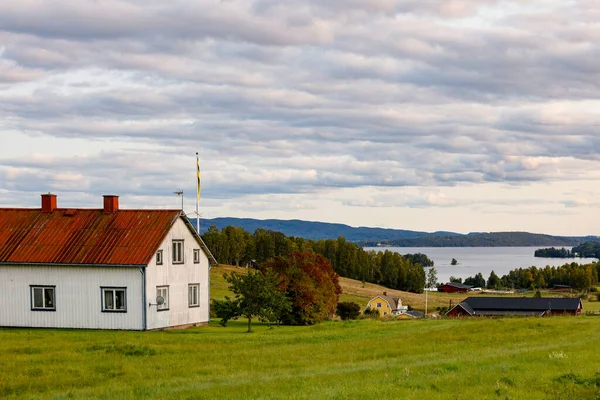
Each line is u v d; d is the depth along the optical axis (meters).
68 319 50.06
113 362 29.14
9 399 21.05
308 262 64.94
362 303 143.38
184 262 53.28
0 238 52.75
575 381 20.84
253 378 24.06
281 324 61.66
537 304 128.62
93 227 52.59
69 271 50.09
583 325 47.81
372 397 18.47
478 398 18.27
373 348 35.12
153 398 19.84
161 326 50.25
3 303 51.31
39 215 54.88
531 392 19.30
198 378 24.64
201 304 55.31
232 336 43.22
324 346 36.22
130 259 48.91
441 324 53.16
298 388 20.77
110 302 49.41
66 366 27.91
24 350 32.91
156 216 52.44
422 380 21.39
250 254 186.88
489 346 35.25
